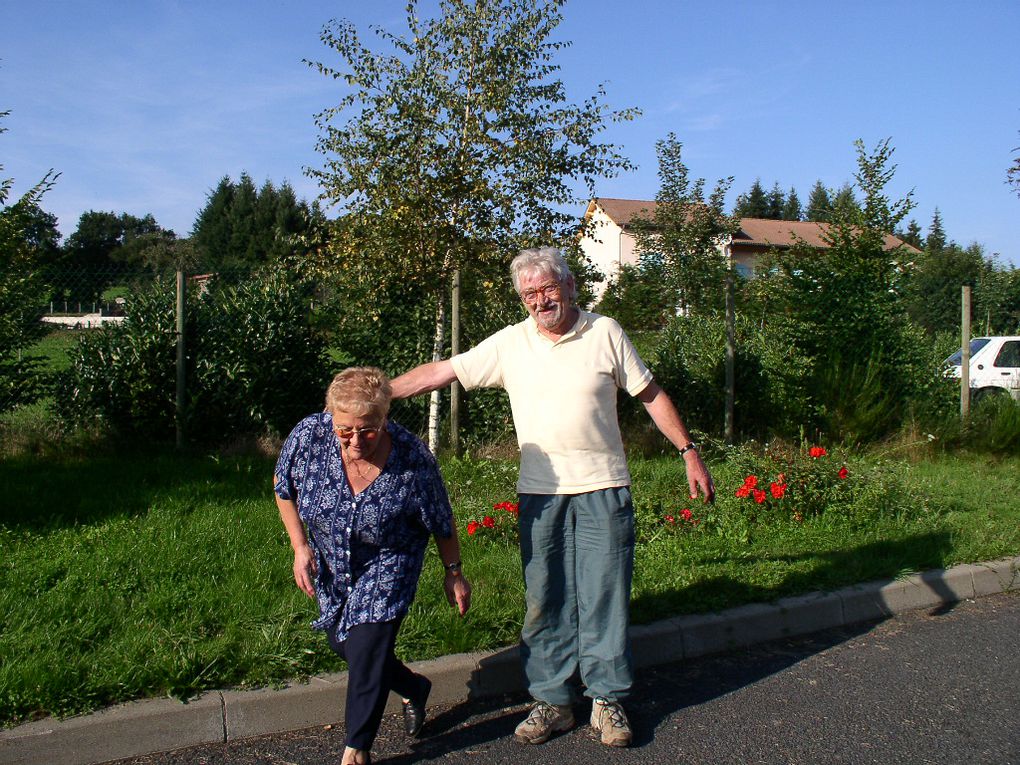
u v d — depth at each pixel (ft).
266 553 16.81
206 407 26.13
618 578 11.80
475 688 13.20
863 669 14.52
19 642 12.52
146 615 13.79
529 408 11.95
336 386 9.94
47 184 24.35
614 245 136.05
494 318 28.58
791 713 12.83
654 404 12.28
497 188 25.57
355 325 27.94
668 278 67.77
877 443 33.30
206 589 14.82
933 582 17.92
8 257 23.71
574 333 11.85
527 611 12.14
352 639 10.30
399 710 12.71
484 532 18.62
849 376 32.86
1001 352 50.57
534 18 25.79
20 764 10.63
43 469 23.20
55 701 11.24
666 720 12.60
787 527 20.76
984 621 16.98
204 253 151.33
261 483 22.36
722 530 20.11
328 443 10.52
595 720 11.95
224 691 11.96
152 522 18.48
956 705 13.11
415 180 25.26
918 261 37.65
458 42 25.73
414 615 14.19
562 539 12.00
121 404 25.59
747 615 15.60
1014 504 24.71
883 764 11.32
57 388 25.29
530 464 12.03
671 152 70.49
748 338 34.32
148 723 11.27
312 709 12.12
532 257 11.69
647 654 14.58
